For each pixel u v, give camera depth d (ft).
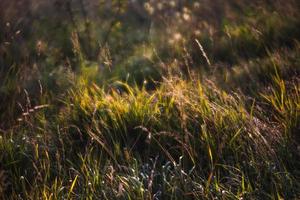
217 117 16.31
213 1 27.78
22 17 25.31
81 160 15.88
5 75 21.48
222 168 15.33
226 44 22.77
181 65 21.42
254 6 26.55
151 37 25.48
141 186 14.14
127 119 16.89
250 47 22.38
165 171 14.97
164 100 17.58
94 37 25.02
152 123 16.61
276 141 15.56
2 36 23.70
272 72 19.57
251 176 14.82
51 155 16.31
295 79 18.19
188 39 23.58
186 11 27.25
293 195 13.99
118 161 15.88
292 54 20.12
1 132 18.34
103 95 18.29
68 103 18.29
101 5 27.84
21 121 18.21
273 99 17.46
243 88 19.11
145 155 16.10
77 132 17.20
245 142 15.53
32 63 22.09
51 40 24.31
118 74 21.54
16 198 14.98
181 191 14.21
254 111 17.08
